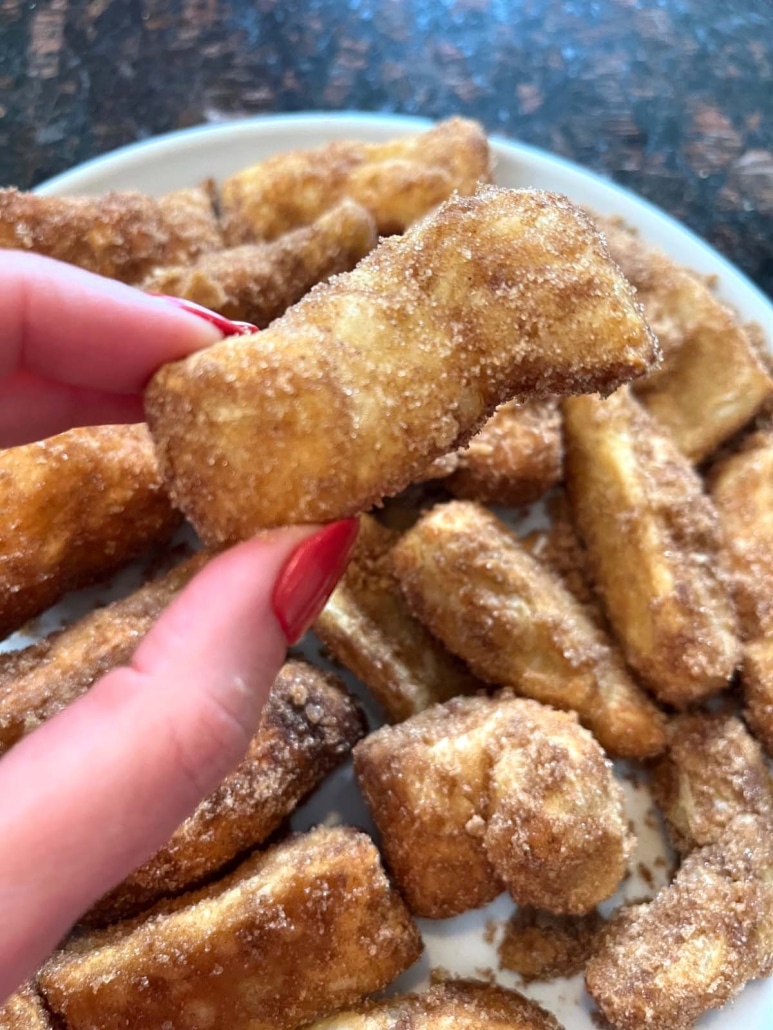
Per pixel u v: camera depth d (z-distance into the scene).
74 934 0.16
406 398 0.11
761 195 0.22
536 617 0.16
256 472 0.11
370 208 0.19
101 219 0.18
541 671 0.16
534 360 0.12
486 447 0.17
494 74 0.24
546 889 0.15
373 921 0.15
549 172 0.19
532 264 0.12
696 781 0.16
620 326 0.12
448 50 0.24
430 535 0.16
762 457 0.18
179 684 0.10
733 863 0.15
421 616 0.17
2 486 0.16
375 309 0.11
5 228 0.18
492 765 0.15
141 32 0.24
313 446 0.11
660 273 0.18
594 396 0.17
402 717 0.17
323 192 0.19
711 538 0.17
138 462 0.17
